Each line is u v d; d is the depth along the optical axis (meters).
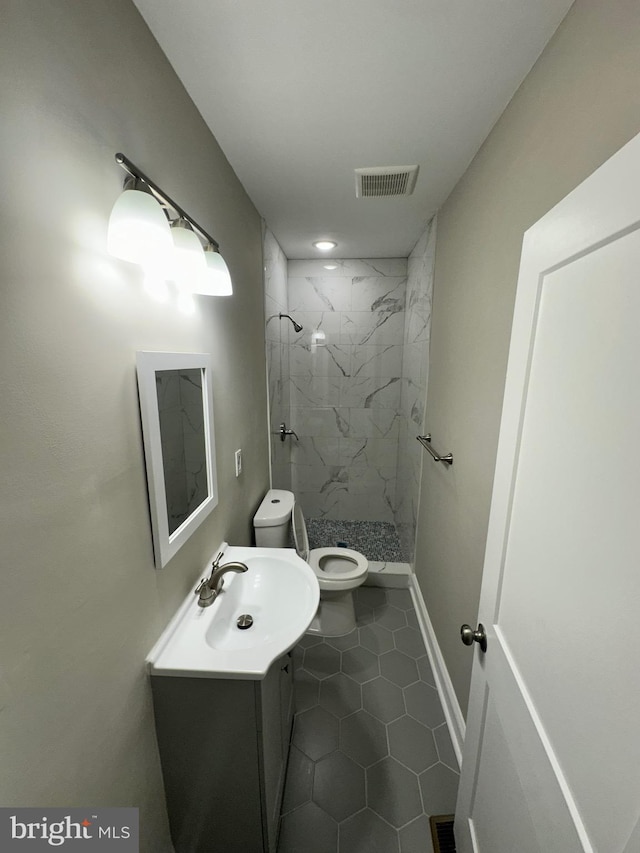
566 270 0.58
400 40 0.80
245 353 1.59
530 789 0.62
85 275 0.59
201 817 0.96
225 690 0.85
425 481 2.04
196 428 1.06
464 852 0.93
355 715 1.48
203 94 0.97
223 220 1.27
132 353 0.73
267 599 1.19
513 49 0.83
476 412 1.23
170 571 0.93
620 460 0.44
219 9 0.73
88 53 0.58
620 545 0.44
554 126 0.78
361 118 1.08
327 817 1.14
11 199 0.45
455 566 1.45
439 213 1.76
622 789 0.42
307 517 3.27
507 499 0.76
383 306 2.80
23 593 0.49
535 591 0.64
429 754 1.33
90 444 0.61
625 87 0.56
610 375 0.46
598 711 0.46
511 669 0.71
